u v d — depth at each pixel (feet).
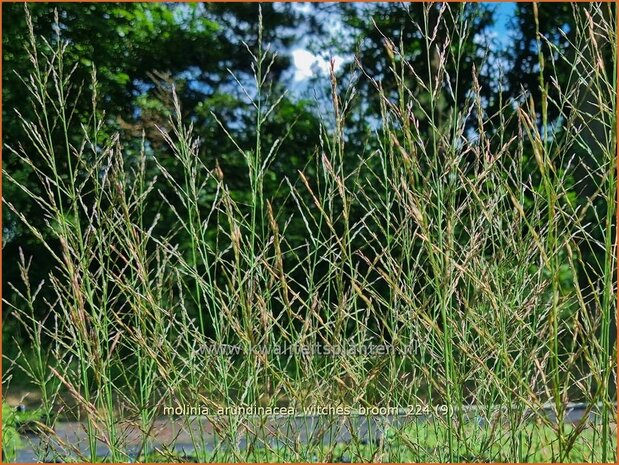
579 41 6.36
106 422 6.34
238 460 6.23
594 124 16.76
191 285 17.38
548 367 7.25
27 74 24.93
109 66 28.53
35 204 24.80
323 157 6.00
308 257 6.95
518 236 6.45
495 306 5.82
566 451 5.15
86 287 6.88
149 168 25.57
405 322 6.76
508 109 18.69
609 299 5.28
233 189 28.45
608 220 5.24
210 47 30.25
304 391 6.46
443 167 6.21
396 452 7.25
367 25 28.81
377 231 18.37
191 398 6.67
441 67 6.26
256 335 6.35
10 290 23.71
